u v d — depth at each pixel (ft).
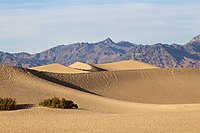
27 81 242.17
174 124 111.65
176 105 204.64
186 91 336.08
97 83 338.75
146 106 206.80
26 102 181.98
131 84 348.79
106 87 332.80
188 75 388.78
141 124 113.60
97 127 109.40
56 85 256.32
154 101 285.02
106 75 360.48
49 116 138.00
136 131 101.45
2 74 242.78
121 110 180.14
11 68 258.57
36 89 221.46
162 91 333.42
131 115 140.15
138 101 284.00
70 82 322.96
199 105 194.29
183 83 362.33
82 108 172.96
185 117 127.44
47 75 311.47
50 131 103.76
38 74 289.94
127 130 103.24
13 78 240.53
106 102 210.38
